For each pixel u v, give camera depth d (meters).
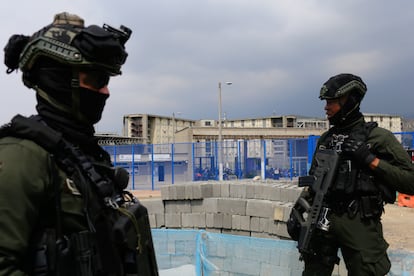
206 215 7.47
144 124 111.69
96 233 1.23
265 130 57.00
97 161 1.40
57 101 1.28
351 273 2.86
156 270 1.53
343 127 3.07
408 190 2.77
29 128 1.16
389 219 9.08
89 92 1.29
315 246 3.04
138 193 18.00
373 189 2.78
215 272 4.50
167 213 7.73
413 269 3.87
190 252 5.61
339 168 2.89
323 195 2.90
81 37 1.24
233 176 21.58
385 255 2.84
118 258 1.27
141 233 1.42
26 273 1.10
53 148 1.19
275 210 6.55
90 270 1.18
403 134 14.09
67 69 1.26
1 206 1.05
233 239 5.03
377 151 2.87
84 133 1.34
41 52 1.24
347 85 2.92
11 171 1.08
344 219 2.84
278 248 4.84
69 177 1.22
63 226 1.19
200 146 22.36
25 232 1.08
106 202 1.27
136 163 22.53
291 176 19.08
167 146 23.62
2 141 1.16
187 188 7.59
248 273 4.71
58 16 1.35
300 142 19.84
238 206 7.17
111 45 1.26
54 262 1.12
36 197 1.12
